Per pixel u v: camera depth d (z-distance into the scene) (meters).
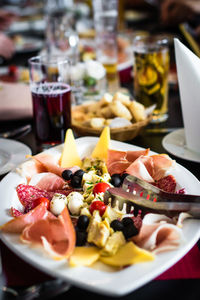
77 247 0.68
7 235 0.69
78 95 1.57
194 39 2.38
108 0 2.02
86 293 0.65
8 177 0.90
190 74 1.02
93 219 0.74
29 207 0.81
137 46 1.34
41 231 0.69
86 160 1.00
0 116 1.38
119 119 1.16
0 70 1.96
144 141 1.23
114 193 0.80
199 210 0.73
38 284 0.66
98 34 1.70
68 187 0.93
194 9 2.92
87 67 1.58
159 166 0.92
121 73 1.84
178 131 1.26
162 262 0.62
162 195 0.79
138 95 1.37
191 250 0.75
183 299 0.64
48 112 1.14
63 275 0.60
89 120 1.19
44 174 0.92
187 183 0.86
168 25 2.84
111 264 0.64
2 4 3.84
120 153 0.96
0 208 0.78
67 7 3.00
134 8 3.79
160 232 0.70
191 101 1.05
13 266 0.72
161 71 1.31
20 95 1.49
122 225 0.73
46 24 2.02
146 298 0.64
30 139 1.27
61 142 1.19
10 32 2.84
